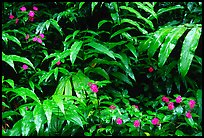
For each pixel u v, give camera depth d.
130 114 1.96
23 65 2.50
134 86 2.61
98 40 2.46
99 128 1.92
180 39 2.53
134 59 2.42
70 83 2.20
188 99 2.01
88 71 2.37
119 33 2.40
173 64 2.44
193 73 2.56
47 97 2.42
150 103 2.34
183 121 1.98
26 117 1.67
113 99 2.35
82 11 2.78
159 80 2.57
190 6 2.62
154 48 2.22
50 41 2.78
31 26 2.81
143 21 2.68
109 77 2.51
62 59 2.32
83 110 1.93
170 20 2.80
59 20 2.87
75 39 2.57
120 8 2.61
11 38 2.35
